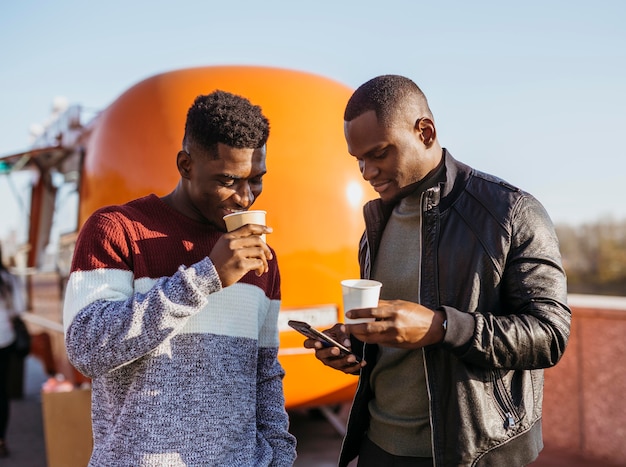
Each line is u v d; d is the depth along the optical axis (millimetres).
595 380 4652
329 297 4020
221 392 1810
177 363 1759
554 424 4953
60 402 4211
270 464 1970
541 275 1866
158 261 1840
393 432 2162
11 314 5598
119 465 1696
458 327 1768
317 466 4715
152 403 1715
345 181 4117
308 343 2125
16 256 7609
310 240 3973
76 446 4188
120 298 1744
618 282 18641
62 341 5699
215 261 1675
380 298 2273
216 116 1796
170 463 1688
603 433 4598
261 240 1721
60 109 6672
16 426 6469
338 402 4402
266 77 4234
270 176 3961
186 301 1626
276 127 4035
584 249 19953
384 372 2211
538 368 1853
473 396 1884
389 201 2205
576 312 4789
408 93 2033
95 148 4371
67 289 1783
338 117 4242
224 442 1784
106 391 1791
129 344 1615
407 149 2021
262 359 2115
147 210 1916
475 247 1947
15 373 7727
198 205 1897
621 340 4484
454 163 2154
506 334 1766
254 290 1989
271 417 2057
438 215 2033
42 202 6523
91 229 1816
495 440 1885
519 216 1937
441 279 1988
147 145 3979
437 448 1909
